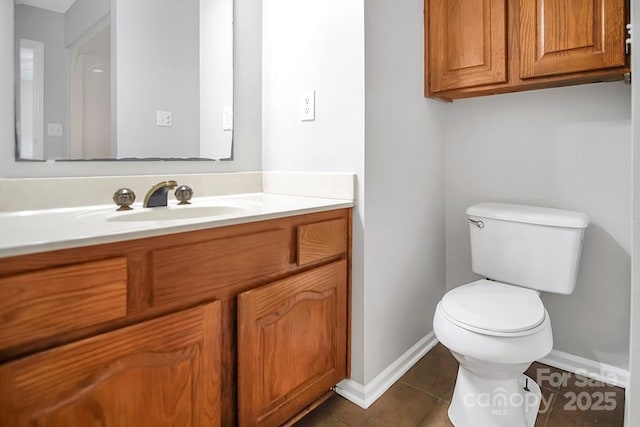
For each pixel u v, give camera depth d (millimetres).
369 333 1510
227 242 1021
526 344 1158
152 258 864
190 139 1531
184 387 934
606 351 1648
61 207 1179
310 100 1588
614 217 1596
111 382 801
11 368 664
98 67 1276
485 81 1644
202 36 1561
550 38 1480
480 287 1516
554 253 1539
